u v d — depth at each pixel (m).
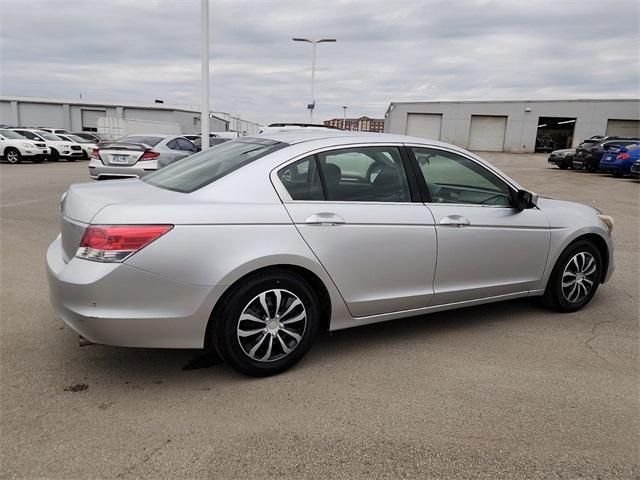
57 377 3.08
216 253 2.83
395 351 3.58
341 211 3.22
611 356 3.57
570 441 2.56
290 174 3.17
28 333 3.70
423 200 3.60
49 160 24.25
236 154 3.44
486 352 3.60
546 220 4.13
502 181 4.00
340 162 3.35
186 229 2.77
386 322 4.16
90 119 58.88
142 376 3.12
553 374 3.28
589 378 3.23
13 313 4.08
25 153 22.08
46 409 2.72
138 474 2.24
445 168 3.77
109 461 2.32
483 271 3.86
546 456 2.44
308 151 3.27
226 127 71.56
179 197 2.96
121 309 2.71
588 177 19.45
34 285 4.80
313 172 3.25
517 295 4.15
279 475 2.26
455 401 2.91
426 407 2.84
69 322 2.81
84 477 2.21
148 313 2.75
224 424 2.63
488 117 42.34
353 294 3.33
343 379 3.15
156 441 2.47
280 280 3.05
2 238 6.74
